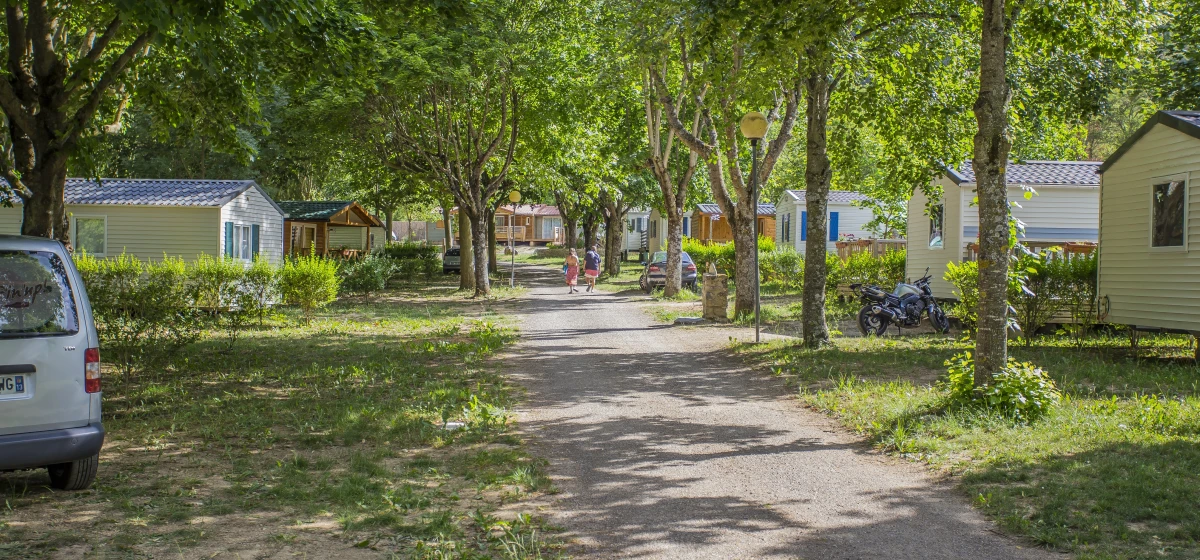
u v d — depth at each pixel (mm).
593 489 6398
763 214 47906
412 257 47156
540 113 26531
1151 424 7938
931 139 15789
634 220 75125
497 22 22500
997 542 5121
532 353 14820
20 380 5504
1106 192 14969
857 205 35375
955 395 9016
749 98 13219
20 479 6406
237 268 19391
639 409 9742
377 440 7895
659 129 27734
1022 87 14266
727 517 5695
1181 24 17688
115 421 8594
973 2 13477
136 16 7922
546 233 93188
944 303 21031
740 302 20422
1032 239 20547
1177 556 4723
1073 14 11656
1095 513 5480
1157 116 13375
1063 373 11336
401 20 11773
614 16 19156
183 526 5262
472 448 7703
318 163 29516
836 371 11914
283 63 12180
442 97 26828
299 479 6441
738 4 10234
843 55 12805
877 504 5965
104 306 11641
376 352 14438
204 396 10117
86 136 11047
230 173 36719
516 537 5113
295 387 10859
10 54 10594
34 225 10633
